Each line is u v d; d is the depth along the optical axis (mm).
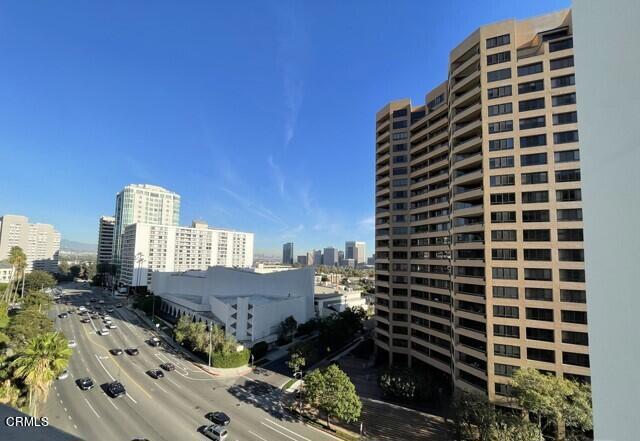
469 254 36562
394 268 49844
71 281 152250
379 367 48562
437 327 43625
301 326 64750
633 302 1916
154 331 64125
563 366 29266
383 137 55375
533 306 31000
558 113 31750
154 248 111750
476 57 36656
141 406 32156
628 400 1887
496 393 31578
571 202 30531
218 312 62906
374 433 29875
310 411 33062
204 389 37719
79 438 2920
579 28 2562
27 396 26953
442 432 30422
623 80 2100
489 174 34062
